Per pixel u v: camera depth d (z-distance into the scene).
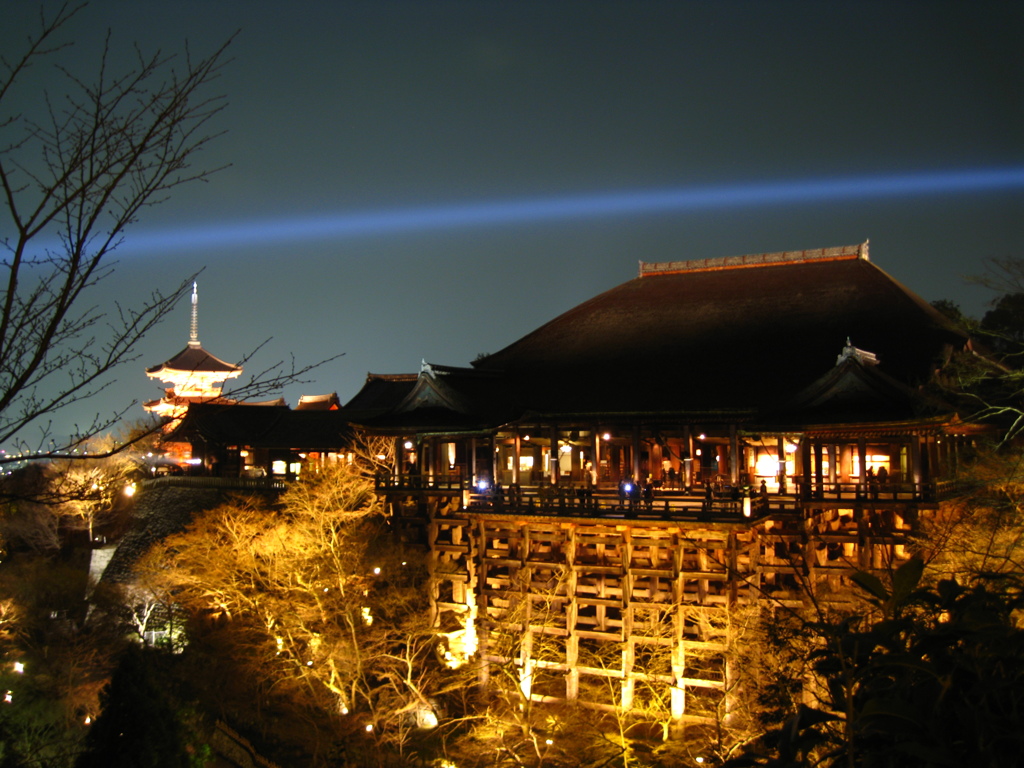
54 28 6.19
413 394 42.44
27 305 6.11
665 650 34.97
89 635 39.75
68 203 6.25
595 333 48.47
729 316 45.69
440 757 30.42
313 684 33.16
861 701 6.01
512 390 44.84
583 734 31.30
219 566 36.44
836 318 42.69
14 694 31.41
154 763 13.14
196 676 33.78
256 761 28.61
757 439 35.62
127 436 54.38
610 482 43.09
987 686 5.21
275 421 56.47
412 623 33.91
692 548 34.38
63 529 54.91
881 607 6.31
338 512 37.03
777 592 31.89
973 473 31.55
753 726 23.67
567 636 33.50
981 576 6.71
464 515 36.81
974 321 38.38
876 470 37.59
